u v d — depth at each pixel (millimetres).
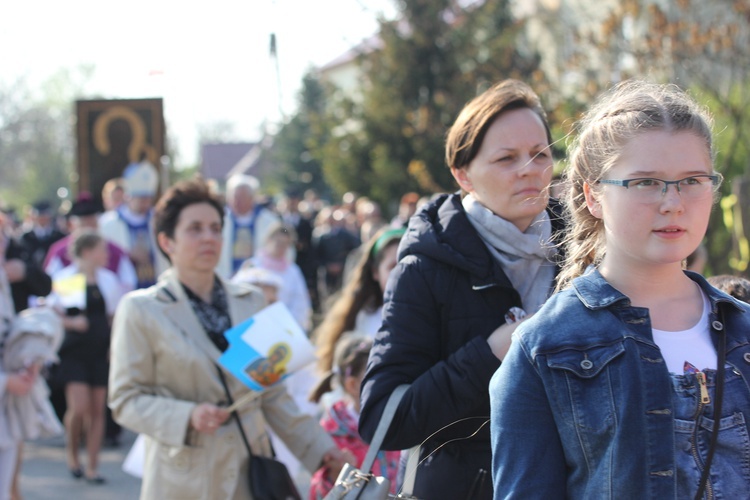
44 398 8680
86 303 12539
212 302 6453
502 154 4398
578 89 22844
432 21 40406
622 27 21438
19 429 8406
